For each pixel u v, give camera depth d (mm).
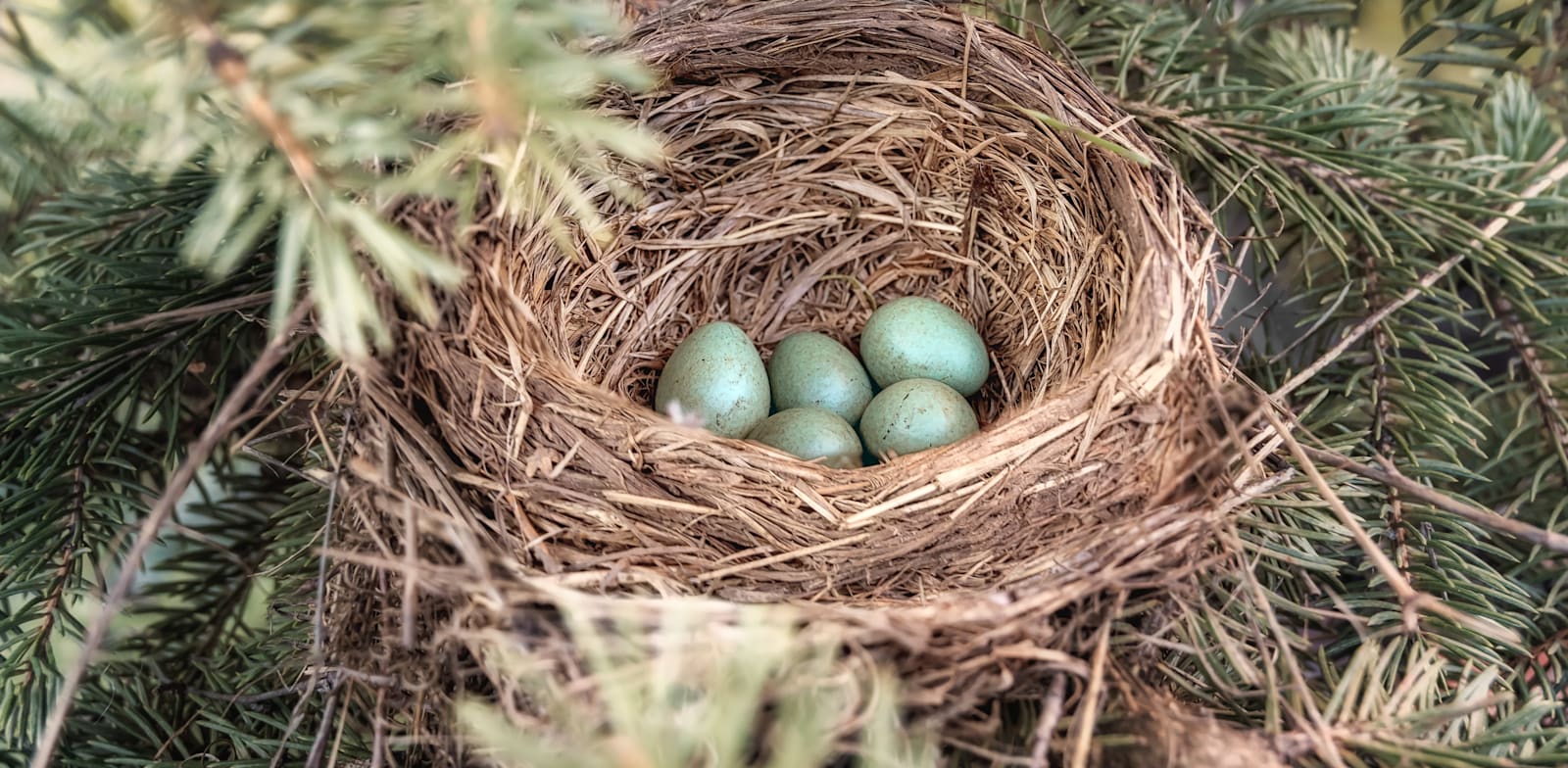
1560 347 277
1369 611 250
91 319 252
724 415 284
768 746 195
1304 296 283
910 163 300
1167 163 263
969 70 282
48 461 254
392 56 200
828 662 197
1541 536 214
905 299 301
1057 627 223
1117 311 262
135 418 272
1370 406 268
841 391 296
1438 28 262
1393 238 277
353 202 228
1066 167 278
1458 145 289
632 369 299
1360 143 287
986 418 305
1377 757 209
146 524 199
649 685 195
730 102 288
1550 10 254
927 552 248
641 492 249
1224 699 228
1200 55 297
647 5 287
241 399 205
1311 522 255
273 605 246
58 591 245
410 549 209
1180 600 226
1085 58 296
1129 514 241
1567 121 291
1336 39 312
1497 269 279
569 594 210
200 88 186
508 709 206
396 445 233
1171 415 241
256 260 260
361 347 196
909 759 187
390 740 216
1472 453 281
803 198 304
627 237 292
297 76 185
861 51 284
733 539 252
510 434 244
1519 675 238
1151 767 207
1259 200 276
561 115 192
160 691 253
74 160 234
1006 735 215
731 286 310
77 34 197
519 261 264
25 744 239
